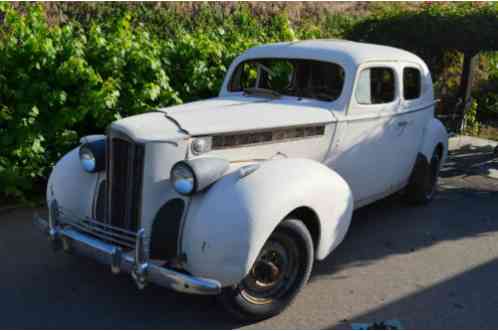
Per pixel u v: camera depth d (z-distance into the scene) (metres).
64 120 5.75
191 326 3.78
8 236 5.12
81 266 4.61
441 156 6.73
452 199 6.93
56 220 3.88
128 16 6.93
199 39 6.93
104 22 9.05
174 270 3.60
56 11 8.91
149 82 6.18
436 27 9.27
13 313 3.84
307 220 4.05
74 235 3.77
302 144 4.54
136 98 6.08
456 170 8.33
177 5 10.26
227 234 3.42
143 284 3.43
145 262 3.42
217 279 3.46
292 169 3.88
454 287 4.50
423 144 6.20
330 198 3.99
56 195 4.18
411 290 4.43
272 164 3.88
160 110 4.32
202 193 3.63
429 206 6.61
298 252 3.91
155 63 6.12
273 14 11.11
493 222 6.11
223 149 4.01
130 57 6.09
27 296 4.08
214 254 3.42
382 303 4.19
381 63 5.27
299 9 11.67
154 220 3.71
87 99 5.72
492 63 12.23
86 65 5.87
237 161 4.10
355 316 3.98
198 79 6.67
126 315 3.89
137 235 3.37
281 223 3.73
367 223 5.94
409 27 9.62
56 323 3.75
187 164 3.57
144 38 6.66
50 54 5.63
